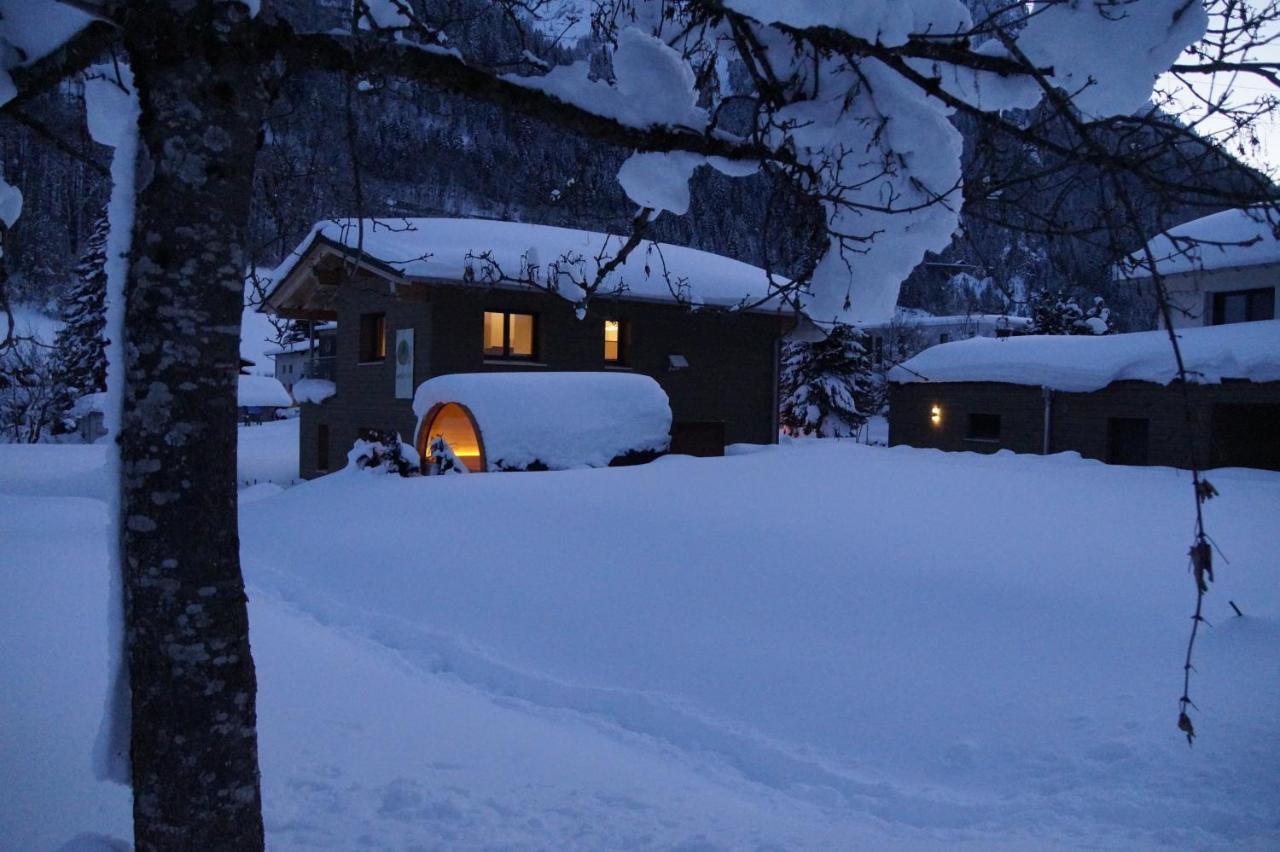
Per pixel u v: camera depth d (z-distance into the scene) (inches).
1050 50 120.2
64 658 244.5
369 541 480.7
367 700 254.1
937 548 384.2
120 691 117.6
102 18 111.1
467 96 138.0
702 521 447.2
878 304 156.1
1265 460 822.5
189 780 111.5
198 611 112.3
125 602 116.0
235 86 114.5
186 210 111.3
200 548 112.6
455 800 184.7
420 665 319.9
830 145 150.5
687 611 344.8
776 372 1024.2
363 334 930.1
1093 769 217.6
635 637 329.7
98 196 233.1
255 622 338.0
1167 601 312.8
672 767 235.5
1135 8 114.4
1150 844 182.4
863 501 478.9
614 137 145.7
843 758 242.2
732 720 268.1
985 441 998.4
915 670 281.1
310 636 328.5
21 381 1278.3
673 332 952.3
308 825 168.7
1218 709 229.6
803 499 487.2
